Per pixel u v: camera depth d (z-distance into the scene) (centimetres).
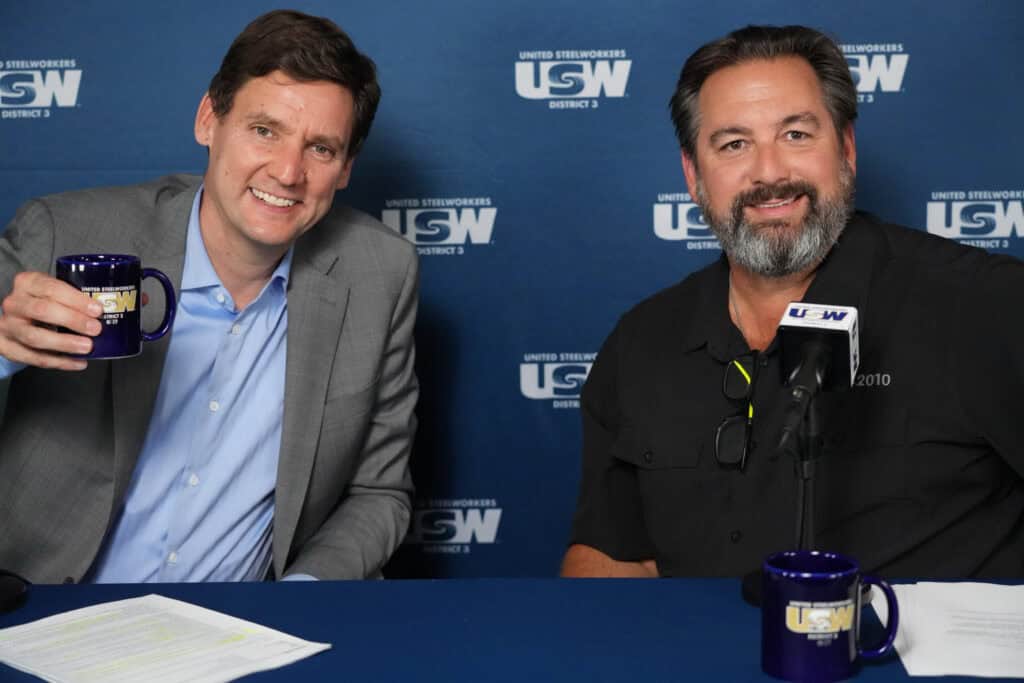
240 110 177
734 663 116
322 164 182
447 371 244
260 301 188
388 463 205
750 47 179
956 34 230
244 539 189
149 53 232
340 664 117
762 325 185
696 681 112
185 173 219
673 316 189
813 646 111
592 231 239
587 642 122
